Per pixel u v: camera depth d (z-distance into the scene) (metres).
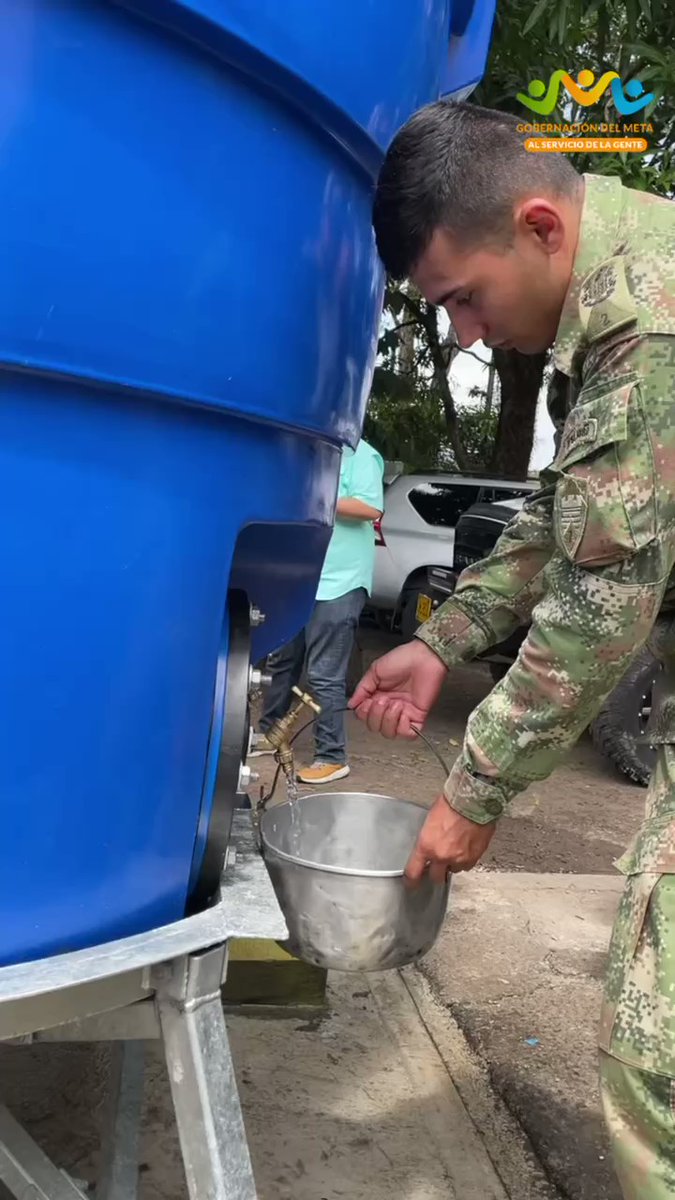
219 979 0.99
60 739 0.90
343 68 1.02
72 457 0.87
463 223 1.19
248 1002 2.32
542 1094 2.08
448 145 1.18
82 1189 1.33
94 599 0.91
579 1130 1.98
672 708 1.33
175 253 0.90
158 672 0.97
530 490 7.14
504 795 1.28
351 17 1.02
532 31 4.15
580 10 3.99
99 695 0.92
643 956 1.20
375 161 1.17
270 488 1.11
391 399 9.57
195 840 1.11
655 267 1.14
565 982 2.58
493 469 10.07
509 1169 1.88
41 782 0.90
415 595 7.14
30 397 0.84
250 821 1.47
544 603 1.23
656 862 1.21
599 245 1.17
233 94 0.92
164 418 0.94
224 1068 0.98
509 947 2.76
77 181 0.82
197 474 0.98
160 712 0.98
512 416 9.90
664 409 1.12
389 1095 2.07
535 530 1.65
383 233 1.23
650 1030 1.17
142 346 0.88
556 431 1.59
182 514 0.97
